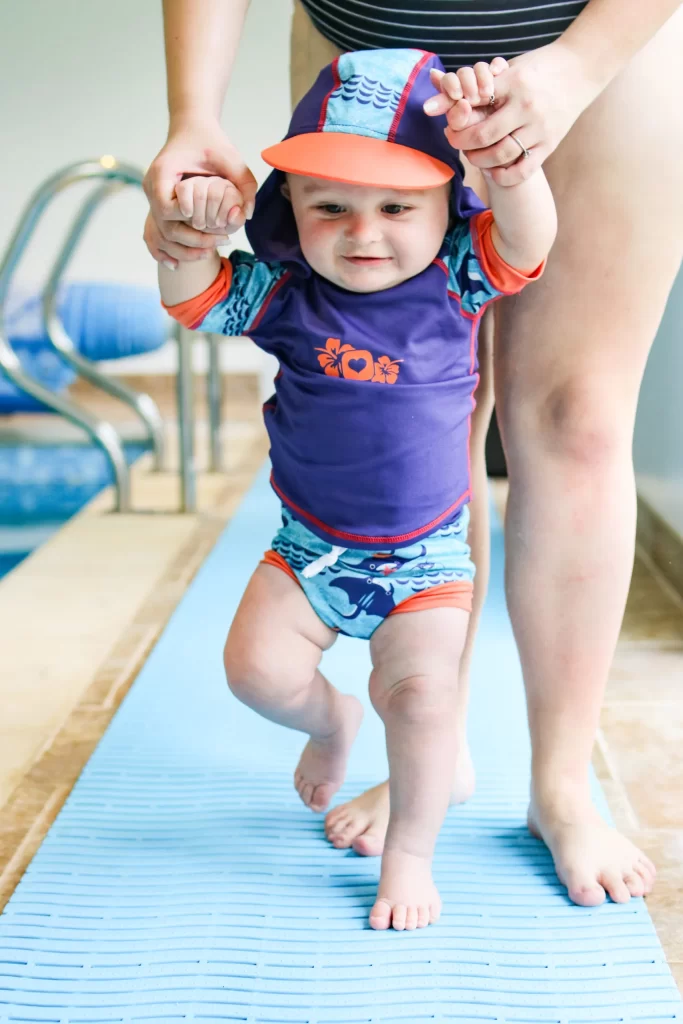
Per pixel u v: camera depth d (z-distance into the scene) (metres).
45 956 1.08
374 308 1.06
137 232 5.05
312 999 1.02
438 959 1.08
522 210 0.98
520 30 1.05
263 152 1.03
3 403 3.61
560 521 1.18
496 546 2.49
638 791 1.42
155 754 1.52
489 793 1.41
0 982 1.04
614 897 1.17
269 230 1.11
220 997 1.02
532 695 1.25
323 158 1.00
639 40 0.96
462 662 1.34
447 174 1.02
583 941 1.11
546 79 0.92
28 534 3.29
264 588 1.16
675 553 2.22
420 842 1.14
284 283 1.10
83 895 1.18
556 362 1.16
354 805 1.32
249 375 5.18
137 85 4.88
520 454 1.20
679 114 1.09
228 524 2.82
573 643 1.21
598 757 1.51
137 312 3.62
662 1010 1.01
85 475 3.92
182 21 1.08
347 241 1.03
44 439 3.66
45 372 3.58
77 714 1.67
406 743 1.12
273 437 1.15
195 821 1.35
